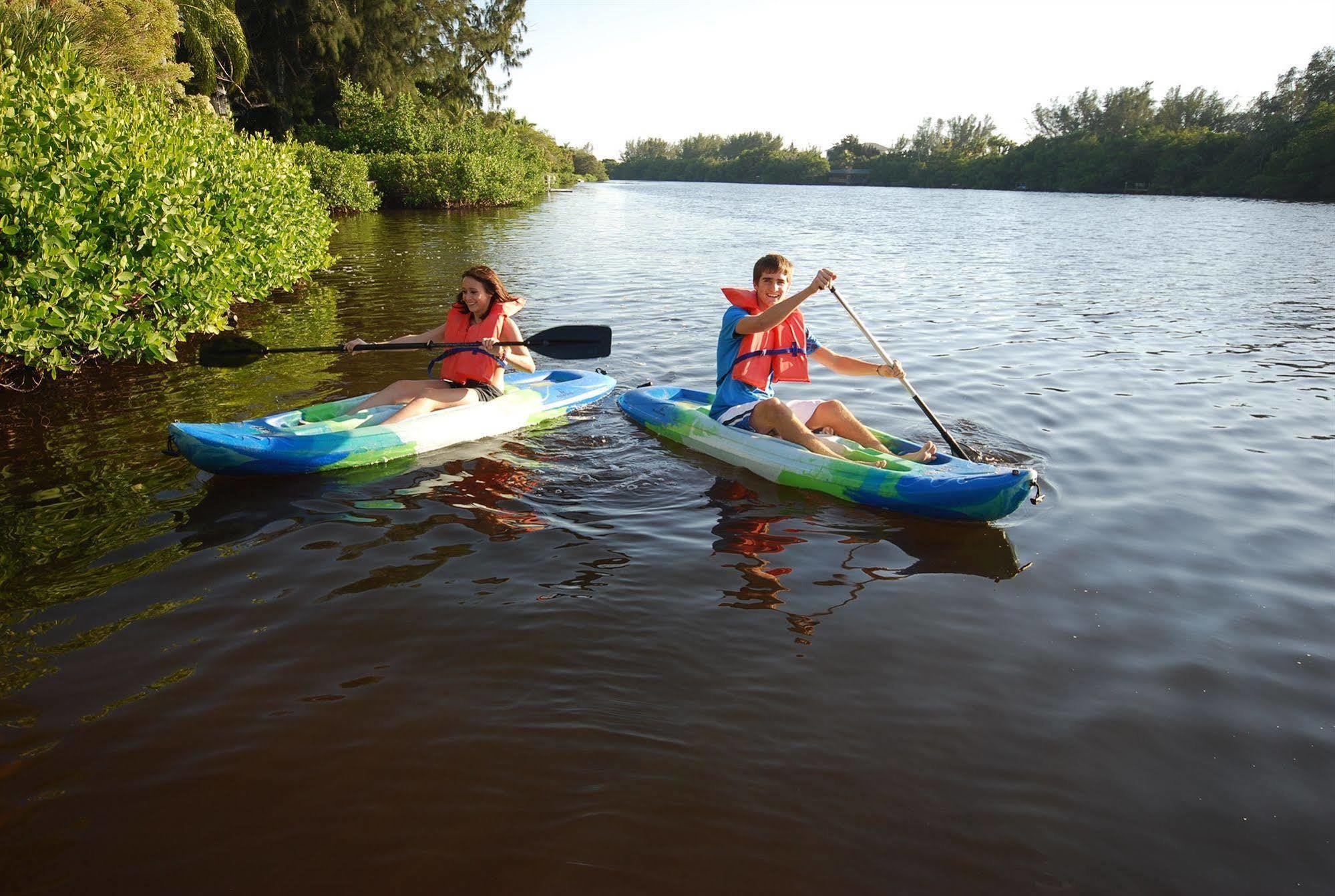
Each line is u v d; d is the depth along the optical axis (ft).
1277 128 193.88
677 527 13.55
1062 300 37.68
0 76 19.72
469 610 10.89
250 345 17.52
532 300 35.78
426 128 107.96
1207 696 9.37
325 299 33.81
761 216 109.81
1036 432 18.17
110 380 21.50
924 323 31.68
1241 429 18.43
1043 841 7.37
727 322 17.17
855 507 14.44
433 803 7.67
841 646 10.21
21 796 7.70
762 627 10.62
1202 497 14.76
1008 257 57.67
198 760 8.17
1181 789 8.01
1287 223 97.50
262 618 10.65
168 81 46.26
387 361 23.79
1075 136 260.21
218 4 67.00
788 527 13.61
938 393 21.24
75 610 10.80
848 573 12.09
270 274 30.45
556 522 13.64
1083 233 81.66
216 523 13.38
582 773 8.05
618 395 20.93
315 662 9.74
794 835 7.37
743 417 16.76
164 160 22.68
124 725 8.64
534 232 70.33
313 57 108.88
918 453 15.53
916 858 7.16
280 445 15.16
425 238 60.80
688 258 54.24
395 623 10.59
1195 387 22.00
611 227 80.43
